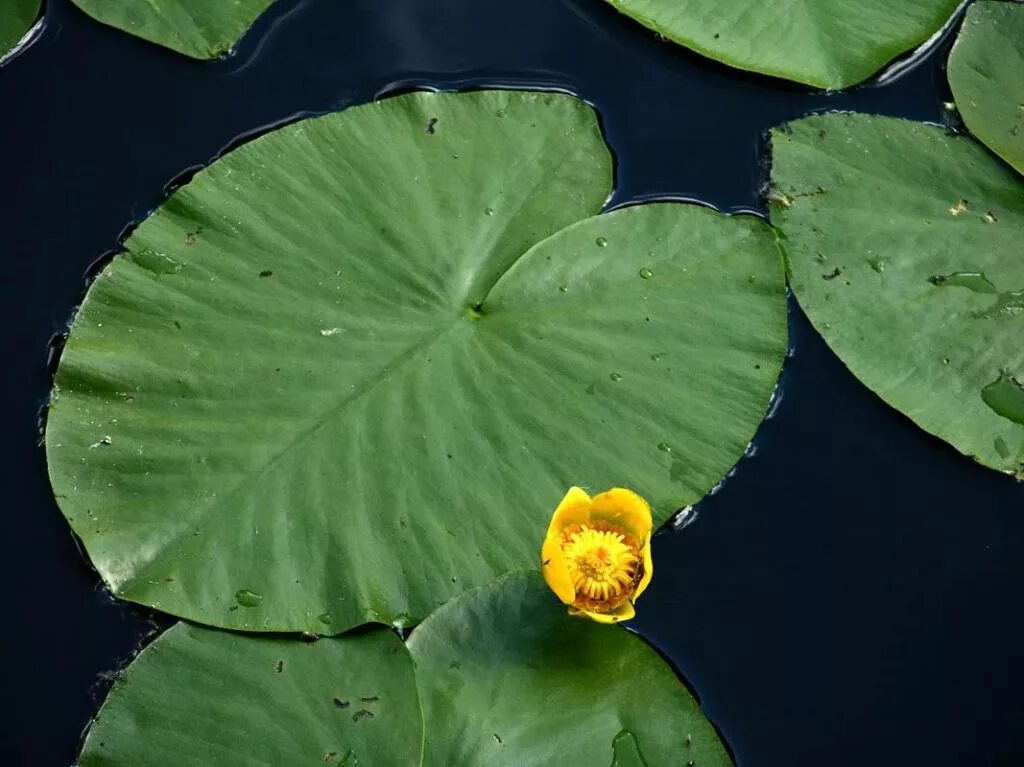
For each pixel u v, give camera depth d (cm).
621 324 153
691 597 151
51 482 149
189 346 151
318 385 151
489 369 151
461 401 151
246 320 152
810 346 155
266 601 148
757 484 153
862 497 153
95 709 148
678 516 152
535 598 149
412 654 148
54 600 149
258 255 153
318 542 149
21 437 151
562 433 151
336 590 148
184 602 148
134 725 146
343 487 149
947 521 153
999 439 153
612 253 154
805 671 151
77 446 150
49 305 153
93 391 150
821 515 153
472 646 148
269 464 149
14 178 155
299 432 150
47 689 148
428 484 150
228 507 149
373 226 153
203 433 150
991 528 153
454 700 147
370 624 148
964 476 154
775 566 152
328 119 155
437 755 146
